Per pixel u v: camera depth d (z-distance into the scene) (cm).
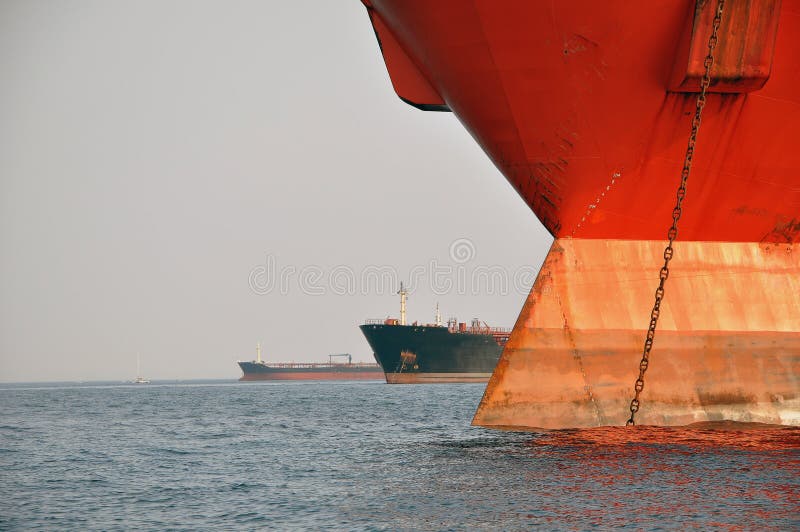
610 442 4250
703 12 4112
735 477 3353
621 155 4600
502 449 4409
